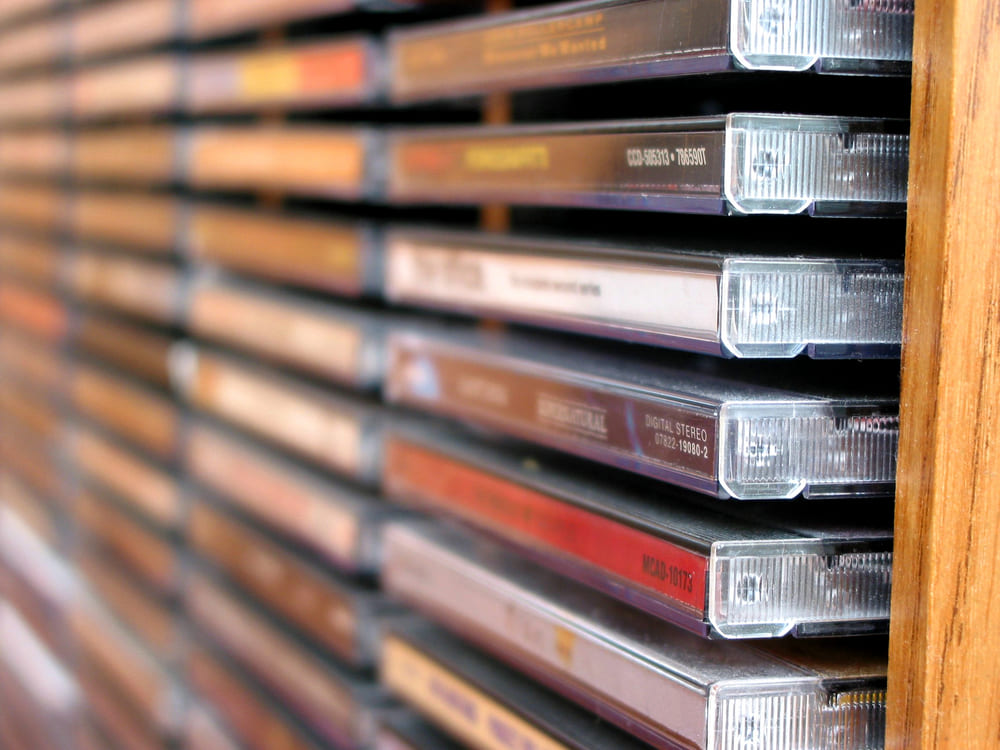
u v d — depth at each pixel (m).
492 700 0.58
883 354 0.44
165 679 1.03
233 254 0.93
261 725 0.87
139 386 1.18
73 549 1.37
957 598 0.40
